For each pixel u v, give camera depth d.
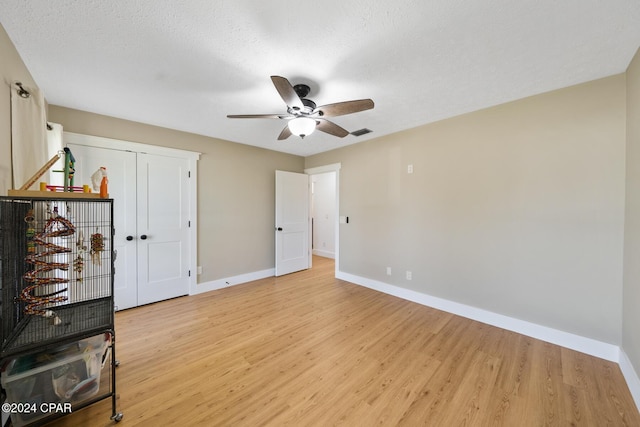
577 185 2.09
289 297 3.36
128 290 2.95
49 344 1.26
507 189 2.44
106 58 1.73
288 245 4.53
